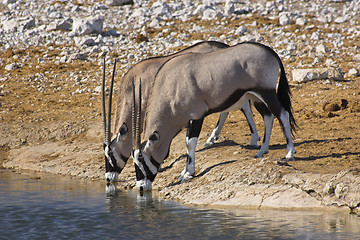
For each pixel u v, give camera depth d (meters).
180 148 36.34
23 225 23.20
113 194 29.36
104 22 81.06
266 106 30.75
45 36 74.19
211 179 28.88
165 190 29.41
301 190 26.19
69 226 23.03
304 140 35.94
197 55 29.92
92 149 39.78
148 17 82.81
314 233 21.45
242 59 29.38
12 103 51.75
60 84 58.47
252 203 26.25
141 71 32.78
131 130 32.56
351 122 41.03
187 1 91.06
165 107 29.64
